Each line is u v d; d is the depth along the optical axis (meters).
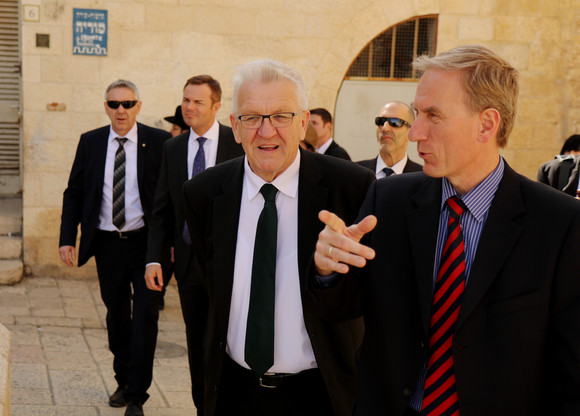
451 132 1.73
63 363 5.15
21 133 8.67
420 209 1.87
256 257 2.47
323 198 2.52
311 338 2.39
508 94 1.74
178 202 3.97
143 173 4.60
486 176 1.80
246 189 2.57
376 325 1.90
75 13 7.50
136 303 4.37
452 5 8.22
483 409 1.70
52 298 6.94
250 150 2.43
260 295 2.44
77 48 7.54
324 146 6.26
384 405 1.86
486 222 1.76
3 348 2.51
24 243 7.66
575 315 1.66
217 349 2.52
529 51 8.40
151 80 7.76
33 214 7.64
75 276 7.79
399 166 4.69
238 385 2.58
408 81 8.31
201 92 4.14
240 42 7.89
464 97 1.72
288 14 7.95
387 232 1.91
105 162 4.58
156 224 4.07
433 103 1.74
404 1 8.13
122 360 4.52
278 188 2.52
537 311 1.69
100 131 4.66
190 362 3.65
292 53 8.02
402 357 1.82
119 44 7.65
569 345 1.66
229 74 7.91
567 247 1.69
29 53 7.47
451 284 1.79
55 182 7.66
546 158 8.58
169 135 4.78
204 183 2.67
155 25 7.70
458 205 1.83
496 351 1.70
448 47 8.29
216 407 2.56
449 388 1.78
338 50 8.09
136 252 4.58
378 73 8.29
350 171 2.59
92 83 7.63
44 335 5.79
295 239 2.52
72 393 4.58
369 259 1.80
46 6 7.44
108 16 7.59
